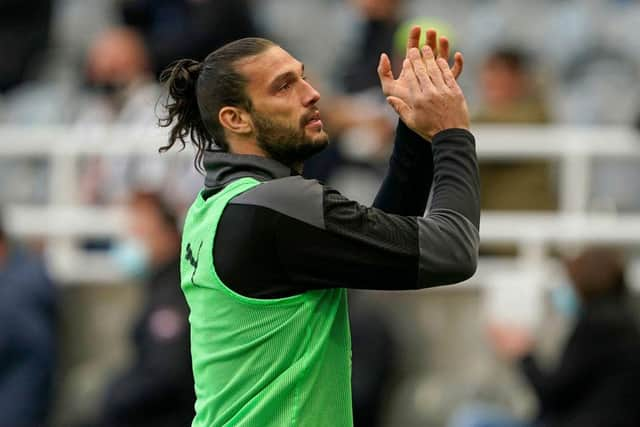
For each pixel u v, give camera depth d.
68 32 45.22
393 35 33.09
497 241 31.70
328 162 31.22
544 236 31.31
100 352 33.53
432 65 15.03
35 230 33.91
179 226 30.64
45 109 38.09
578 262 26.92
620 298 26.97
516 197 31.55
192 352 15.30
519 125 31.84
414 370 31.52
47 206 35.59
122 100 34.16
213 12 34.38
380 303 31.31
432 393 30.92
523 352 27.80
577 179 31.52
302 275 14.48
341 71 37.09
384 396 31.00
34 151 34.09
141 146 33.12
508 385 30.42
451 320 31.64
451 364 31.55
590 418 26.48
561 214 31.64
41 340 31.45
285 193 14.47
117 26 40.47
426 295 31.73
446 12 45.53
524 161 31.61
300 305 14.55
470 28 44.91
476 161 14.83
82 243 34.38
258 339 14.63
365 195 31.19
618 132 32.72
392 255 14.30
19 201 35.69
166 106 15.61
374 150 31.64
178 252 29.41
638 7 44.06
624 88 39.03
